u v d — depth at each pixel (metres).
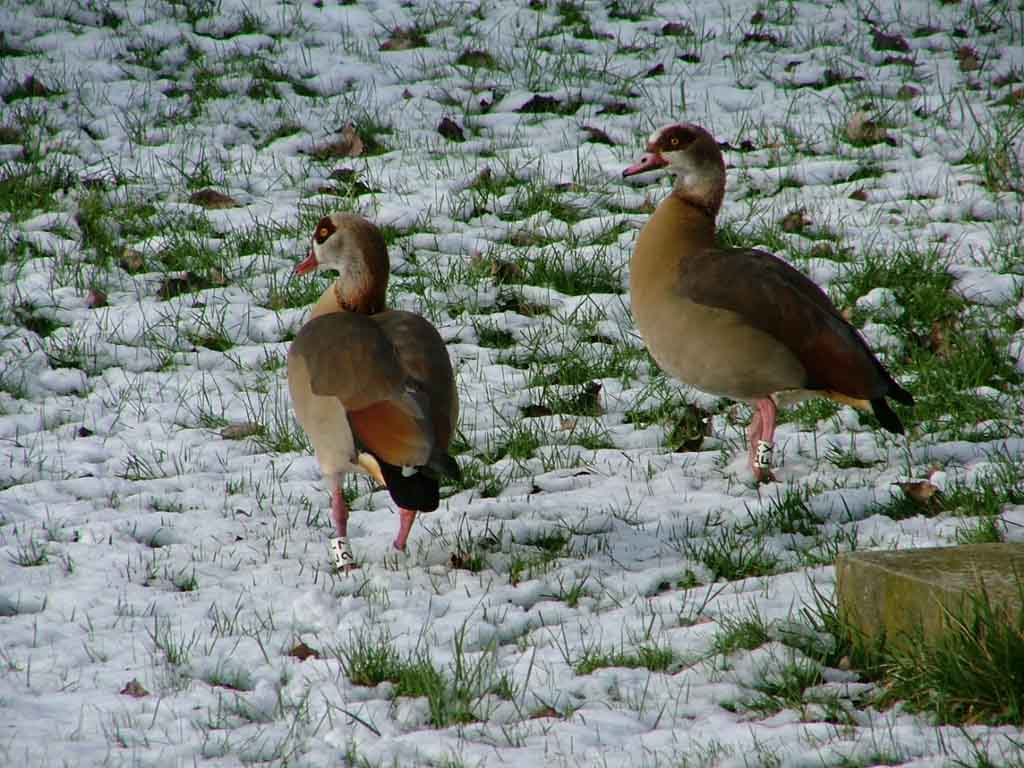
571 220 17.55
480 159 19.56
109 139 19.97
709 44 24.95
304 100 22.00
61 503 10.70
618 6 26.70
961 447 11.47
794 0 27.30
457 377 13.43
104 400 12.96
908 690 7.06
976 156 19.06
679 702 7.25
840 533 9.72
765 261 11.16
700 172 11.51
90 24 24.55
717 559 9.38
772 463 11.52
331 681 7.61
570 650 8.01
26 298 14.94
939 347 13.66
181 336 14.39
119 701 7.37
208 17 25.22
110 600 8.90
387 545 9.92
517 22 25.83
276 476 11.38
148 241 16.55
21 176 17.92
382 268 10.47
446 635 8.26
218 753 6.79
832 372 10.82
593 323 14.58
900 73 23.31
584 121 21.19
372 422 9.03
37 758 6.65
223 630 8.41
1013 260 15.67
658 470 11.44
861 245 16.34
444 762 6.57
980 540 9.26
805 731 6.71
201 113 21.20
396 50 24.33
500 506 10.59
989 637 6.90
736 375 10.98
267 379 13.45
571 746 6.72
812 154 19.92
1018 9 26.52
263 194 18.42
